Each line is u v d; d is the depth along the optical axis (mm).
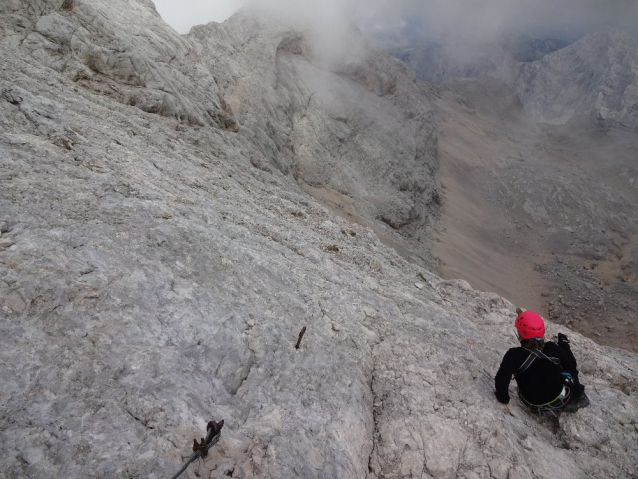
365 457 4680
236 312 5395
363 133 56750
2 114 8016
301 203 15547
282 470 3850
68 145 7980
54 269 4559
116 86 19266
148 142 12172
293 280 6945
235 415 4254
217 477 3598
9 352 3699
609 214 85125
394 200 53312
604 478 5121
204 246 6211
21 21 17391
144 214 6223
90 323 4262
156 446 3549
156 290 5023
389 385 5699
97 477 3188
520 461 4949
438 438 4988
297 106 46844
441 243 59875
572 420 5699
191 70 28594
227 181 12438
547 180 88562
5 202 5293
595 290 60844
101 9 22922
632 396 6781
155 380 4055
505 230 78000
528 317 5469
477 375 6285
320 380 5109
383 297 7938
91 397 3678
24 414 3350
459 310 9438
